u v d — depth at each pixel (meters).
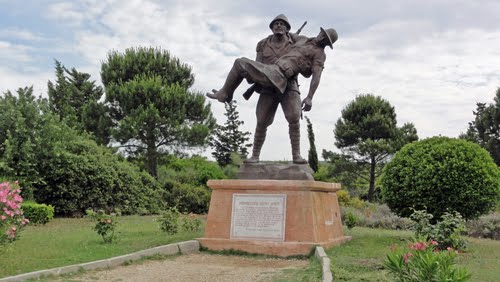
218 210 9.43
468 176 10.16
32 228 12.54
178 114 25.73
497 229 13.88
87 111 27.30
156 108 25.38
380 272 6.57
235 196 9.36
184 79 28.80
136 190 19.19
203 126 26.09
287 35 10.09
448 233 8.99
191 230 11.15
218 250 9.06
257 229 9.05
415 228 9.55
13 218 7.25
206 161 33.56
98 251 8.17
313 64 9.74
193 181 24.52
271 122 10.20
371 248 9.12
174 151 26.73
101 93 33.72
